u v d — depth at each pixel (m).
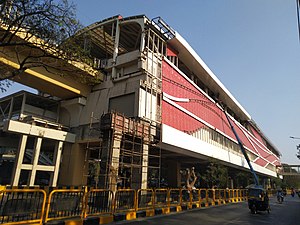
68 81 25.58
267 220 13.33
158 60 26.72
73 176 25.12
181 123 28.25
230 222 11.98
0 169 35.56
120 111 24.27
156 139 23.50
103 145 18.58
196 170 42.91
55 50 12.33
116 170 17.86
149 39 26.56
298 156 36.50
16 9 10.38
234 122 49.97
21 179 30.95
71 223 8.91
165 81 27.12
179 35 29.83
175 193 16.73
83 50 13.26
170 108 26.97
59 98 29.28
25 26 11.02
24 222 7.60
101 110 25.86
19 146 21.59
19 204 8.72
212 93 45.66
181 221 11.59
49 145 31.19
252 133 68.75
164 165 40.56
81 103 27.25
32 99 28.59
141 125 21.38
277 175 89.81
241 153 49.97
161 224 10.54
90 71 16.66
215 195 23.16
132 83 24.20
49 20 10.91
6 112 31.78
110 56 32.78
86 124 26.61
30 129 22.17
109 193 11.42
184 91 30.62
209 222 11.66
